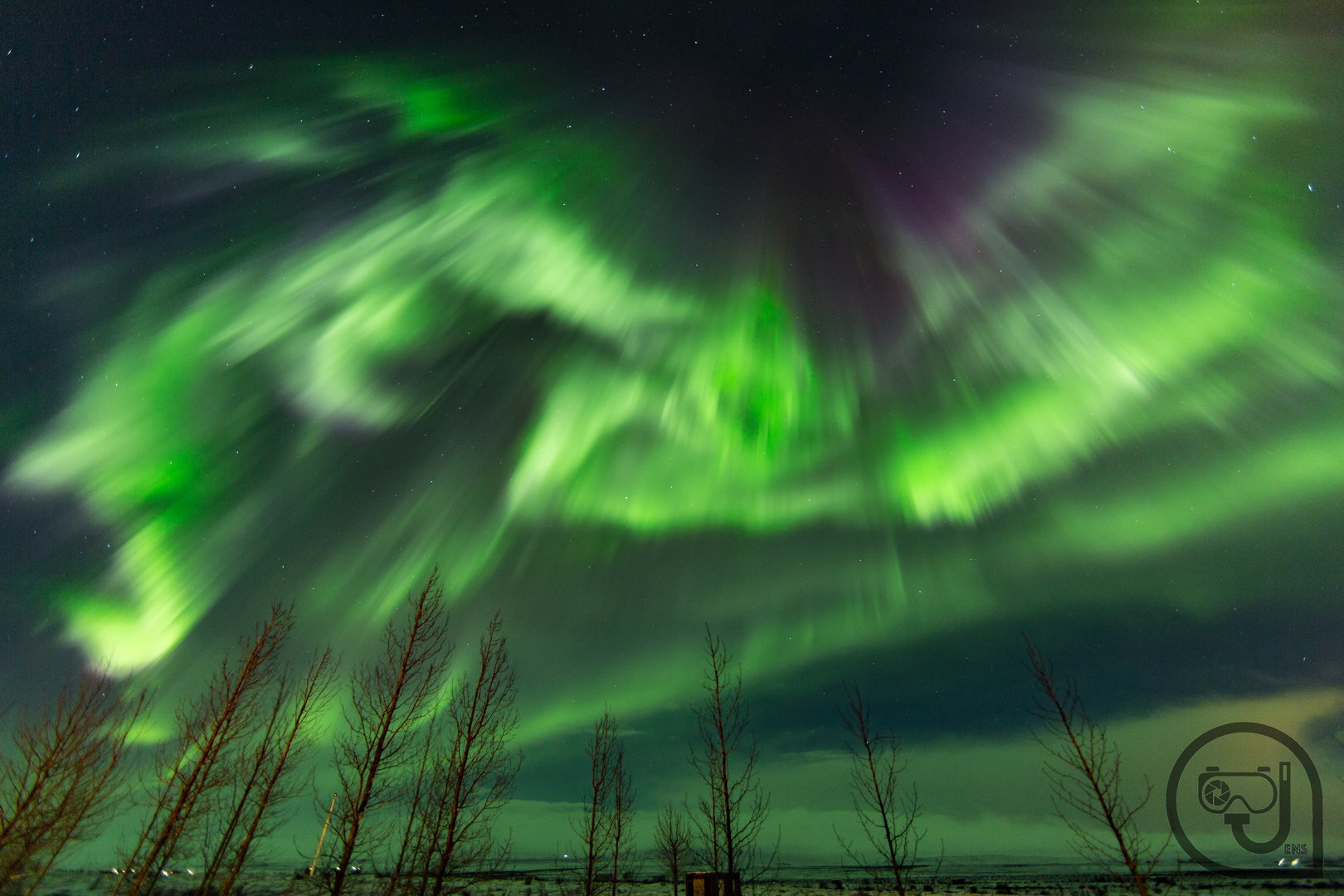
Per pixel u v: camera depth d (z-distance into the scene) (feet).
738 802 70.44
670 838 98.17
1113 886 171.42
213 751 58.29
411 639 63.87
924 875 239.50
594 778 87.45
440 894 57.72
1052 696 60.64
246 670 62.64
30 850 50.93
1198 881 144.66
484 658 70.18
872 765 70.28
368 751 57.62
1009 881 211.00
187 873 54.60
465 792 62.59
